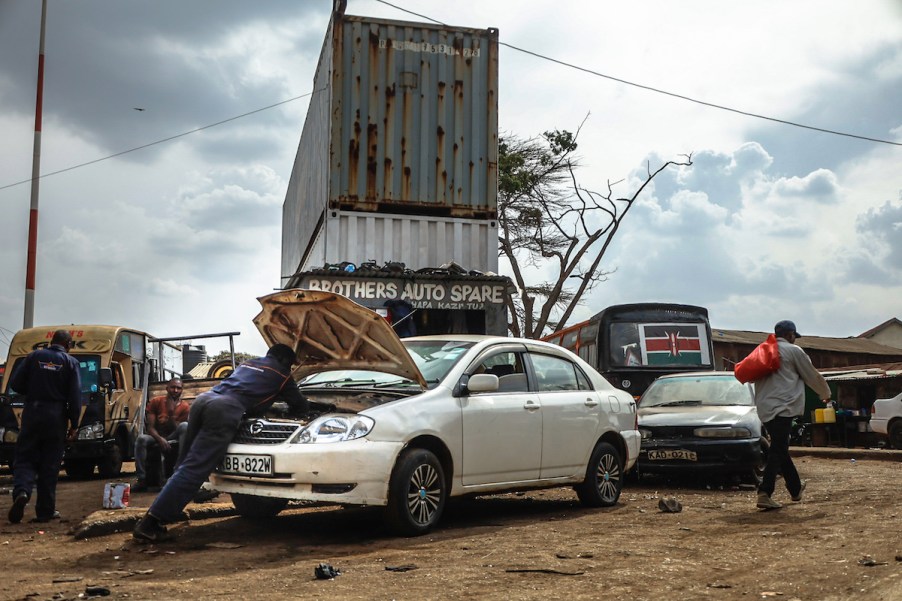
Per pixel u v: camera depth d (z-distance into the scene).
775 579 5.11
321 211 15.38
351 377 8.12
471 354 7.77
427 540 6.66
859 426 28.94
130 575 5.43
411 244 14.79
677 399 12.46
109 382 13.73
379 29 14.88
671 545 6.30
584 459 8.60
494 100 15.27
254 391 6.93
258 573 5.44
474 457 7.37
